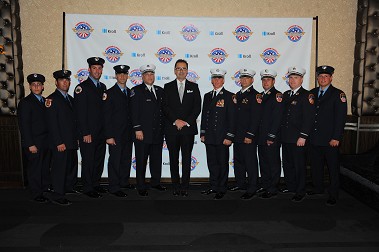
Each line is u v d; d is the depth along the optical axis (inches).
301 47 158.7
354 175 138.9
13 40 152.6
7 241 102.1
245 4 160.1
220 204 135.1
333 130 133.9
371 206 127.2
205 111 144.9
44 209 128.7
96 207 131.0
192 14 159.5
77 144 139.7
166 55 157.9
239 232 109.0
